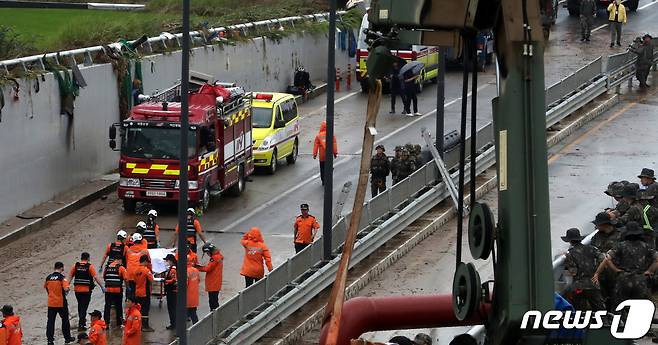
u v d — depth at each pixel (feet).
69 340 147.23
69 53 225.97
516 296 57.16
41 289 168.25
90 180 230.07
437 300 66.95
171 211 209.77
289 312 147.95
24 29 300.81
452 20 60.85
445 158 202.69
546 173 57.67
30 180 208.33
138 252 151.64
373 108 57.62
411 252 179.93
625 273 119.44
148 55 253.85
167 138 206.59
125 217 207.10
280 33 315.99
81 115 226.58
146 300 150.61
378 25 62.69
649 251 120.67
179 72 266.57
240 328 137.28
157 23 278.67
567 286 121.70
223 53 284.41
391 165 204.54
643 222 139.74
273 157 237.04
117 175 236.02
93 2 351.05
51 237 195.52
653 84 302.25
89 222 204.54
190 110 206.90
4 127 199.82
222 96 214.48
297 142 251.19
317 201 216.13
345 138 265.75
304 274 155.43
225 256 183.01
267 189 225.76
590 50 345.92
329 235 160.86
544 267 57.26
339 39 345.31
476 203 59.82
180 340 129.29
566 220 190.08
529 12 58.13
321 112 299.17
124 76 240.73
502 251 58.49
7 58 222.89
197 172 203.51
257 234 155.94
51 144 215.31
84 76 227.20
